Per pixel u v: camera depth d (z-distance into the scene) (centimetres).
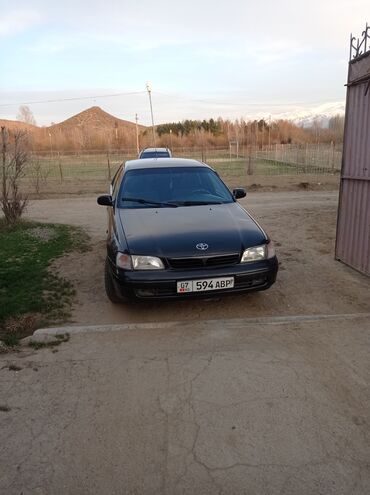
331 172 2433
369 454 234
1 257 683
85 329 399
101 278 575
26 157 1113
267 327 399
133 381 308
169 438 247
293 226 908
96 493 210
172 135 7775
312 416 265
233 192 585
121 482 216
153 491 211
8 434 252
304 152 3425
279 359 337
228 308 465
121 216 486
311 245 740
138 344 369
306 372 317
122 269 409
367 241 564
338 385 300
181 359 339
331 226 898
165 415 268
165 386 300
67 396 290
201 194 537
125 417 267
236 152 4828
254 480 216
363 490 210
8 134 1085
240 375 313
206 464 227
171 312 455
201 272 406
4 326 422
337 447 239
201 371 320
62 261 657
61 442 245
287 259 653
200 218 469
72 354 351
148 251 408
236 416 266
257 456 232
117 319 441
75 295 512
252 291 429
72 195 1667
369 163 547
